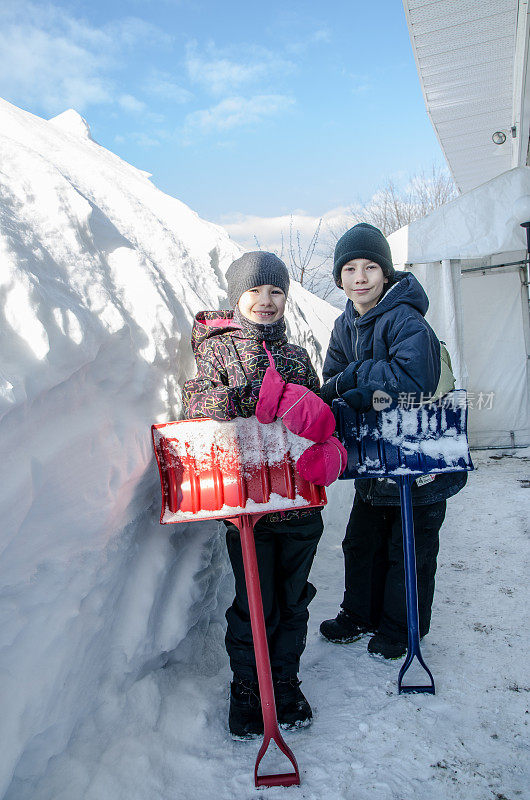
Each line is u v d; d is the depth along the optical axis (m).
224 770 1.69
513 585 2.92
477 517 4.13
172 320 2.15
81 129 4.12
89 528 1.57
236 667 1.87
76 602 1.53
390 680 2.11
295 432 1.63
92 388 1.71
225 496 1.67
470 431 6.91
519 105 5.63
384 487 2.14
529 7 4.14
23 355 1.43
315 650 2.37
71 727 1.54
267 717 1.63
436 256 5.39
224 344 1.86
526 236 5.20
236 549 1.92
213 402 1.65
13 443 1.38
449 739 1.78
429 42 4.70
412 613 2.00
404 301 2.07
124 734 1.71
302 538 1.92
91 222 2.10
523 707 1.93
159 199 3.41
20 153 2.01
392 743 1.77
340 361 2.48
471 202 5.32
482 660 2.23
